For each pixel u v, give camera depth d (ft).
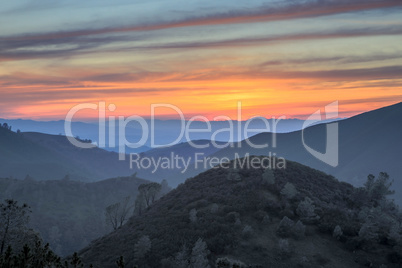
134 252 189.78
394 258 165.07
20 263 68.23
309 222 197.77
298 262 167.12
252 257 171.63
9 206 107.55
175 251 181.06
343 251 175.32
